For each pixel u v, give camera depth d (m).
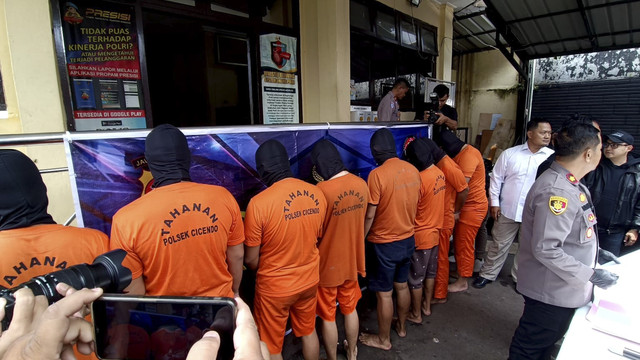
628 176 2.57
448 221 2.72
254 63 3.52
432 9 5.68
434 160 2.68
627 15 3.83
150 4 2.60
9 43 1.95
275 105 3.71
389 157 2.21
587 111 6.66
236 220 1.44
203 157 1.73
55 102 2.14
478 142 7.84
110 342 0.59
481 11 5.93
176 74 4.68
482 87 7.89
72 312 0.54
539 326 1.67
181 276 1.26
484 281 3.22
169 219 1.22
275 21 3.68
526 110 7.05
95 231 1.19
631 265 1.70
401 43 5.08
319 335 2.52
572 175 1.59
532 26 4.39
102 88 2.36
